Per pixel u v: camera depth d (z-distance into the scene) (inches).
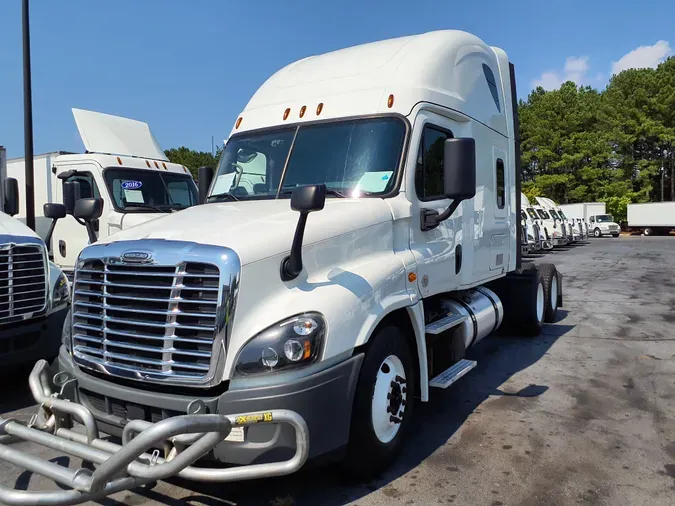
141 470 113.8
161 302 128.4
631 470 158.9
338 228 148.6
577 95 2289.6
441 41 208.2
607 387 234.8
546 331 348.8
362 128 179.6
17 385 241.3
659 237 1695.4
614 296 497.7
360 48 214.1
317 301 132.0
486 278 244.1
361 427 142.6
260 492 148.2
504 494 145.7
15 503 112.4
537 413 204.2
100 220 374.0
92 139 399.5
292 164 184.5
